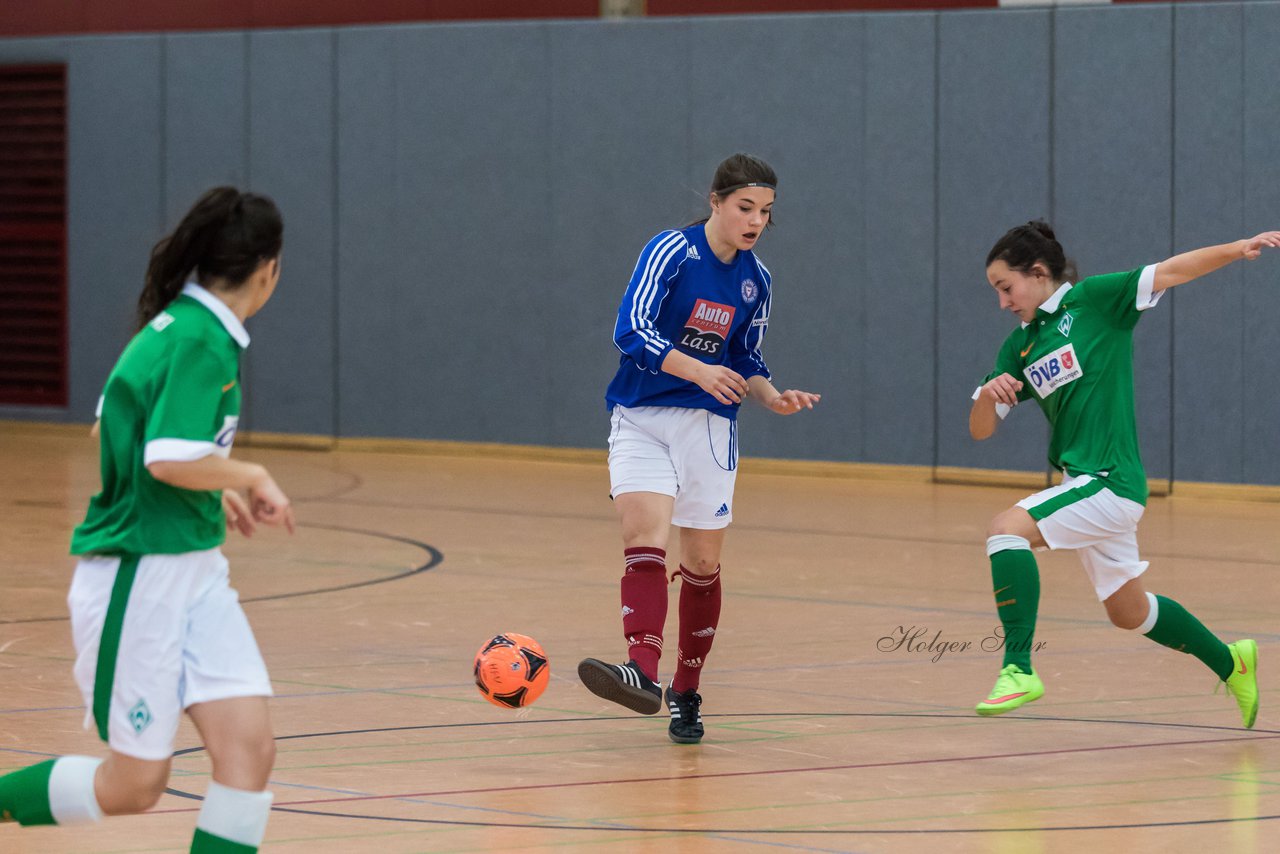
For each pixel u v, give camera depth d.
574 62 45.25
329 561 29.31
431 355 47.44
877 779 15.27
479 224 46.62
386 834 13.41
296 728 17.30
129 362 10.48
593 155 45.22
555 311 45.94
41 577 27.19
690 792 14.78
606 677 15.16
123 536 10.48
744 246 16.44
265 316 49.22
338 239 48.22
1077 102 40.31
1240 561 29.84
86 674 10.62
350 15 49.69
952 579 27.69
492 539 32.16
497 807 14.25
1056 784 15.08
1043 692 17.73
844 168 42.56
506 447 46.75
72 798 10.81
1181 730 17.34
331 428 48.75
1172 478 39.97
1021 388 18.02
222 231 10.73
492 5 48.22
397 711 18.12
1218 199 39.16
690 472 16.59
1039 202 40.81
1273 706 18.52
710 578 16.86
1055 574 28.39
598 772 15.54
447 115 46.72
